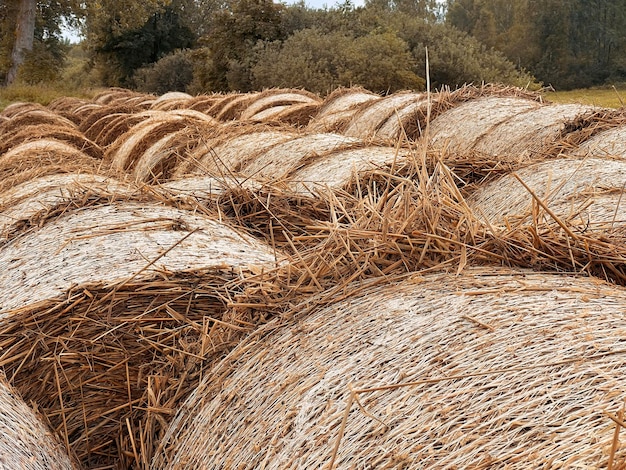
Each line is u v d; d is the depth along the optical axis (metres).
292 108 12.73
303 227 4.48
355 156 6.00
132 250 3.55
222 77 30.03
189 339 3.24
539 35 41.50
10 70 38.12
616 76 40.38
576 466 1.75
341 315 2.82
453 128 8.09
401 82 20.95
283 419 2.49
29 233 4.12
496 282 2.76
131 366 3.29
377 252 3.07
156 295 3.28
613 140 6.20
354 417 2.28
